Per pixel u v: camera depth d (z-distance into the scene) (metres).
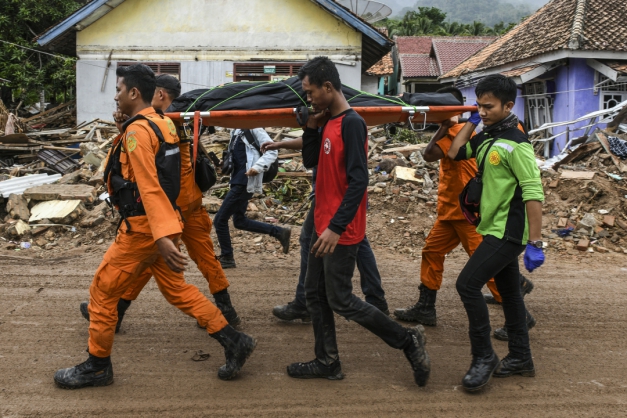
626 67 13.77
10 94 21.44
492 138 3.47
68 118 17.86
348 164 3.12
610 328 4.49
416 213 7.57
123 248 3.18
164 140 3.17
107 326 3.28
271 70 16.12
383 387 3.47
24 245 6.68
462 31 58.53
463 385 3.38
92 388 3.37
